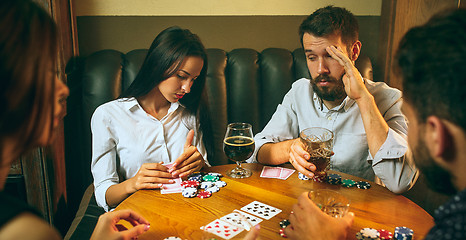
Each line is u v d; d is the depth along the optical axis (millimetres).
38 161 2109
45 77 626
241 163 1753
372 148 1564
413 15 2549
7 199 592
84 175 2514
